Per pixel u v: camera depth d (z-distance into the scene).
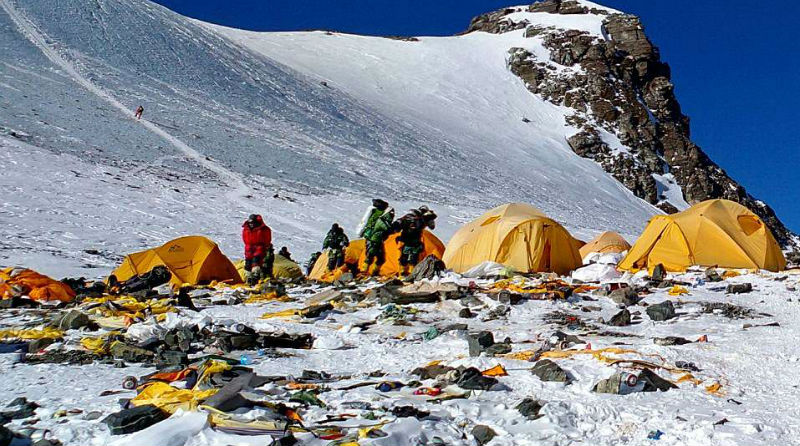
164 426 5.07
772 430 5.25
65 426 5.33
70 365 7.97
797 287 14.38
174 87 66.75
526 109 114.56
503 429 5.39
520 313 11.60
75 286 16.28
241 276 19.91
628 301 12.67
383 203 18.88
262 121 65.12
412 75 118.81
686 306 12.08
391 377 7.19
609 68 127.56
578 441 5.19
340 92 94.12
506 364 7.52
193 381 6.63
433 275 15.63
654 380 6.54
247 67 85.69
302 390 6.44
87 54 67.00
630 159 103.56
